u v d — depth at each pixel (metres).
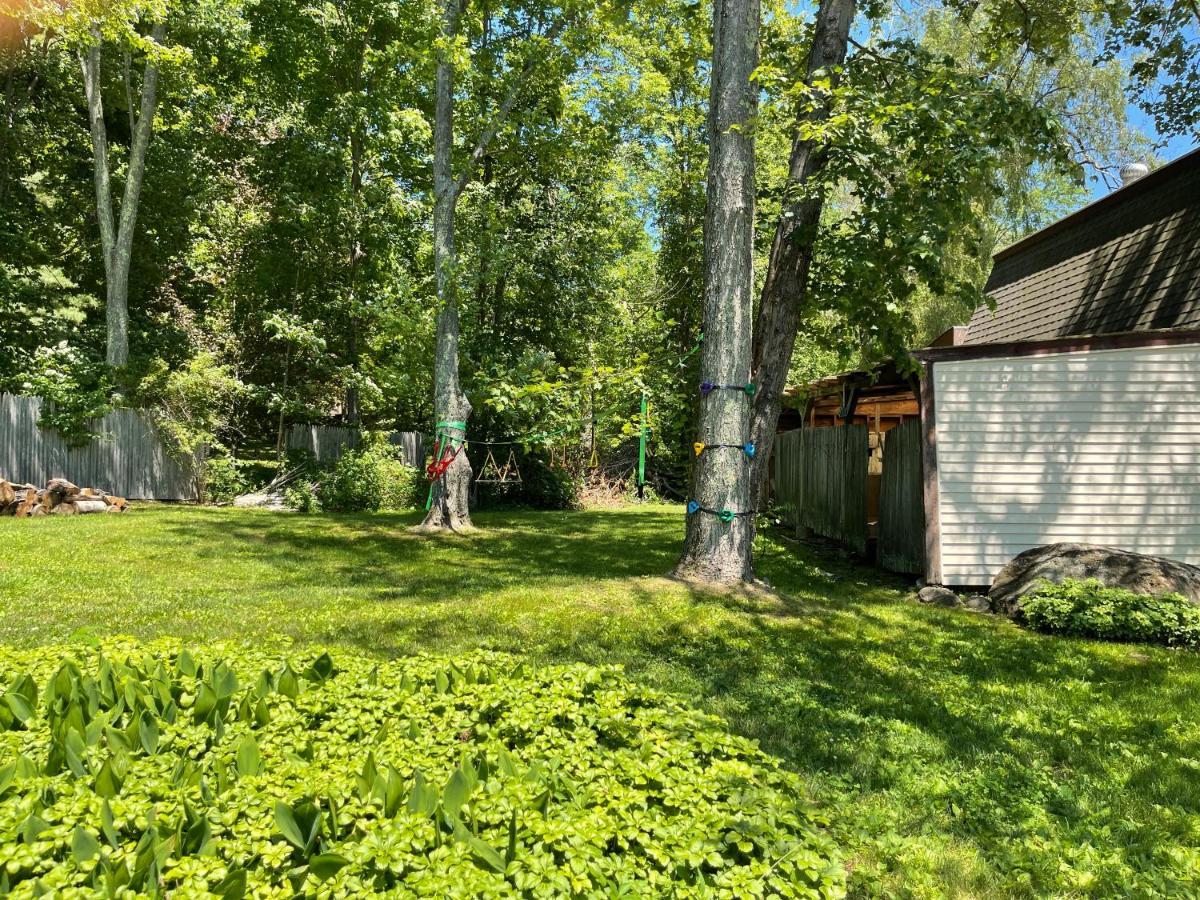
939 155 8.59
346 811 2.28
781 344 9.45
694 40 13.69
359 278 22.42
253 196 22.70
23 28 19.41
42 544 10.67
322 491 18.81
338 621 6.93
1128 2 12.76
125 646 4.07
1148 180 12.38
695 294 23.66
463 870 1.97
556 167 20.23
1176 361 9.80
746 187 8.79
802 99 8.91
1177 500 9.75
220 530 13.18
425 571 10.01
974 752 4.52
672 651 6.41
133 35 15.18
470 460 21.05
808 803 2.96
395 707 3.28
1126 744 4.76
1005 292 16.83
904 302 9.75
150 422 18.45
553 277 21.27
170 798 2.31
